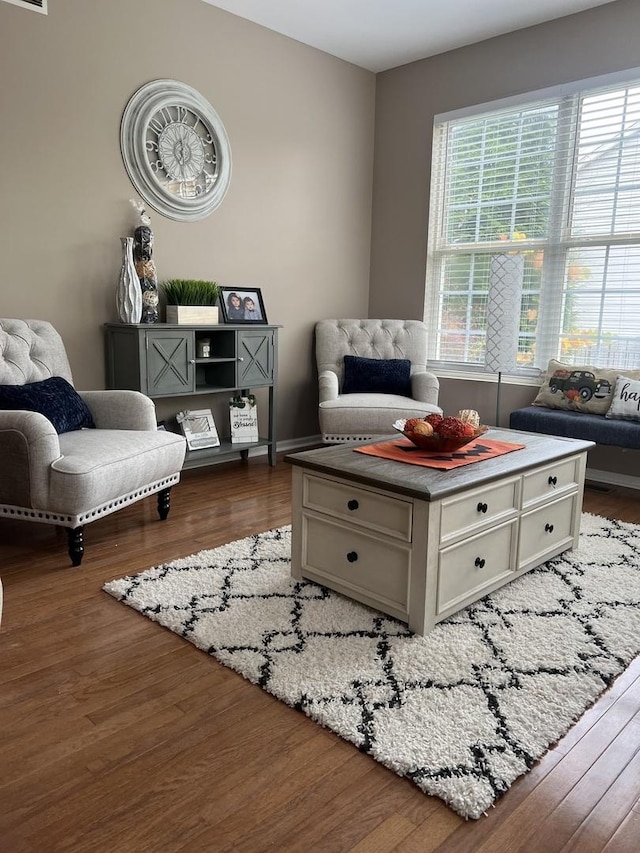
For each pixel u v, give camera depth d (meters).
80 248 3.56
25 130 3.27
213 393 4.26
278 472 4.20
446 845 1.29
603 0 3.82
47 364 3.14
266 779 1.46
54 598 2.33
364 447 2.58
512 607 2.27
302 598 2.32
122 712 1.69
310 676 1.83
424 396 4.41
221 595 2.34
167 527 3.10
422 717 1.66
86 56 3.45
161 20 3.73
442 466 2.28
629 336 4.02
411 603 2.08
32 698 1.75
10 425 2.49
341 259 5.05
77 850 1.26
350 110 4.92
